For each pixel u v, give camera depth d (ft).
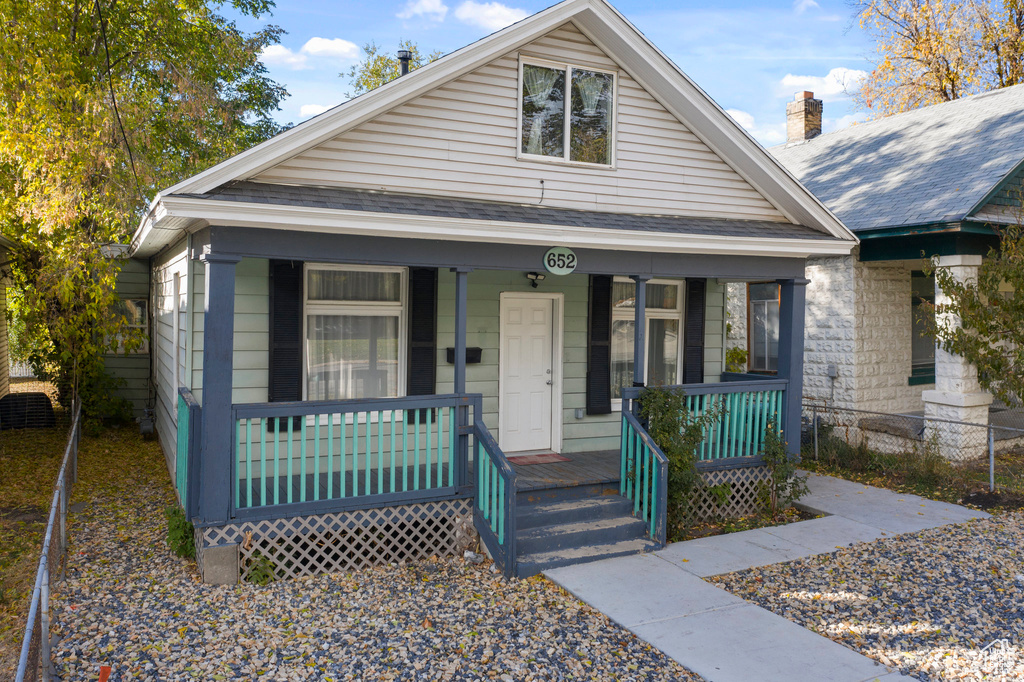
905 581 22.56
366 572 23.13
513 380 32.65
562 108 29.09
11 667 16.67
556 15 27.53
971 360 35.45
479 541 24.93
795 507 31.40
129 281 49.65
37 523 28.09
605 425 34.78
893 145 48.29
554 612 20.21
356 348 28.89
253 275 26.63
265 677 16.35
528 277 32.45
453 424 24.81
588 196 29.48
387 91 24.84
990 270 33.94
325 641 18.22
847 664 17.21
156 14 49.62
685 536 27.04
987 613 20.29
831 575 23.04
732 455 30.35
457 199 26.63
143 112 47.11
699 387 28.99
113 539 25.89
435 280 29.60
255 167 22.89
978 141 41.29
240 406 21.68
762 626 19.25
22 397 48.52
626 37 28.45
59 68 39.24
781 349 31.96
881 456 37.93
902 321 43.52
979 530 27.32
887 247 39.37
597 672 16.84
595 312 33.78
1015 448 39.86
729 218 32.24
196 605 20.16
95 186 39.55
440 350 30.68
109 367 49.96
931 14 80.02
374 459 29.09
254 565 21.95
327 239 22.88
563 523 25.76
